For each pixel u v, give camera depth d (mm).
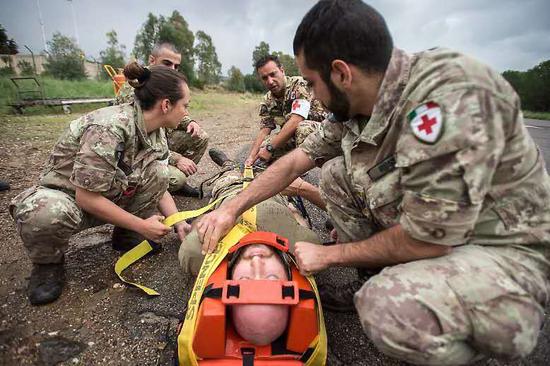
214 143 6062
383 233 1335
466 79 1093
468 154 1055
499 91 1111
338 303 1911
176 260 2402
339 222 1845
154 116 2070
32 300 1920
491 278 1147
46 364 1593
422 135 1123
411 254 1265
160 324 1836
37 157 4625
